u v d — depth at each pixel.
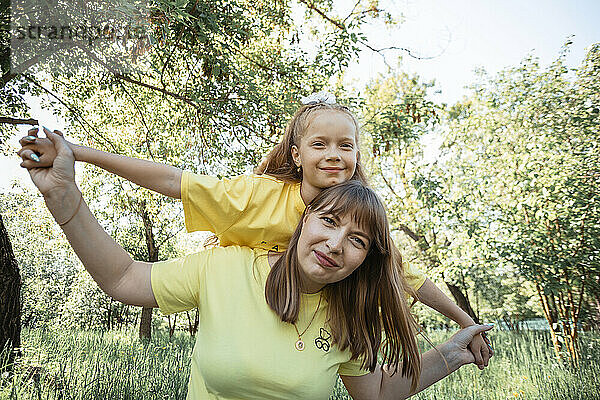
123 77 5.75
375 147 7.23
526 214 7.84
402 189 12.32
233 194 1.40
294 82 6.58
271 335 1.23
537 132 8.80
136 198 11.03
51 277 13.29
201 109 5.95
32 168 1.07
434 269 9.41
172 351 7.34
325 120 1.51
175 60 5.98
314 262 1.20
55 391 4.08
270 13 6.91
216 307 1.24
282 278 1.26
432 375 1.55
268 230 1.43
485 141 9.80
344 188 1.25
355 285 1.37
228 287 1.26
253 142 6.18
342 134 1.50
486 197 8.60
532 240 7.55
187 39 5.43
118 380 4.71
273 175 1.57
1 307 4.54
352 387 1.44
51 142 1.07
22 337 6.36
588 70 8.91
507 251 7.56
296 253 1.27
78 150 1.14
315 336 1.28
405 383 1.51
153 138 7.07
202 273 1.28
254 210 1.42
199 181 1.35
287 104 6.07
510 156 8.42
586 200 7.37
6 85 5.75
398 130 7.39
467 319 1.69
